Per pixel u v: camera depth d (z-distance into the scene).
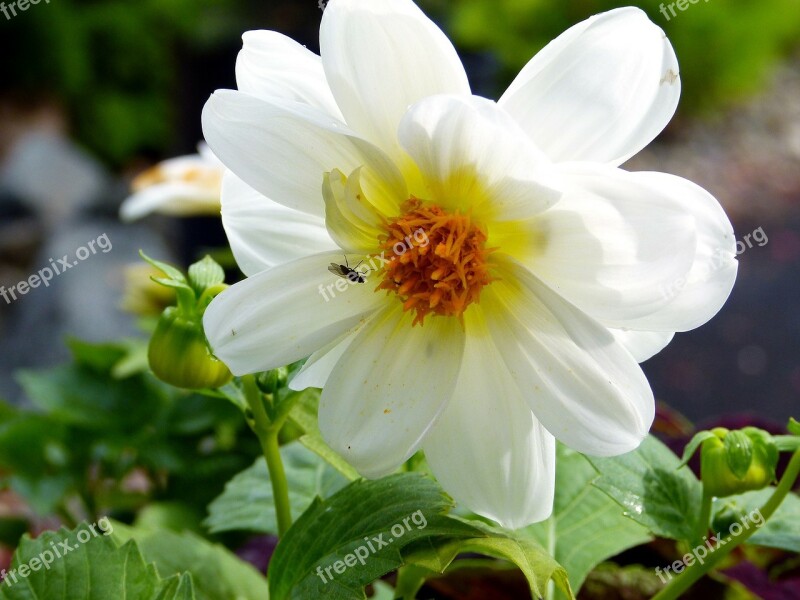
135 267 0.52
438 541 0.25
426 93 0.24
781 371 1.05
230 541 0.41
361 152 0.24
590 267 0.24
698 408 0.99
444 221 0.25
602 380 0.24
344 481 0.33
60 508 0.46
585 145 0.24
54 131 1.42
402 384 0.25
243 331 0.24
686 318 0.24
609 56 0.24
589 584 0.33
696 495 0.28
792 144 1.63
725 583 0.33
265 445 0.28
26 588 0.27
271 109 0.24
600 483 0.27
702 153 1.60
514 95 0.24
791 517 0.29
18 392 0.84
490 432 0.26
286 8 1.07
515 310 0.25
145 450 0.43
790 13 1.63
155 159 1.50
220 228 0.87
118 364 0.46
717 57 1.60
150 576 0.27
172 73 1.47
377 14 0.24
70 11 1.45
